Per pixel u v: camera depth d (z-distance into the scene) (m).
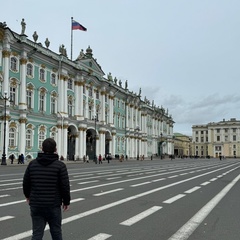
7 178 19.20
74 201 11.09
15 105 40.25
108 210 9.53
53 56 47.69
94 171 27.61
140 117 84.25
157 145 100.69
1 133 37.81
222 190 14.89
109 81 66.31
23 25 42.12
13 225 7.52
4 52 38.50
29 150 42.06
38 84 44.34
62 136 48.38
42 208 4.79
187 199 11.95
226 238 6.74
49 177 4.85
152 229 7.38
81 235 6.76
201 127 164.12
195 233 7.10
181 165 44.25
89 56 58.34
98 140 60.16
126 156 69.88
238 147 151.25
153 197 12.29
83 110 55.31
